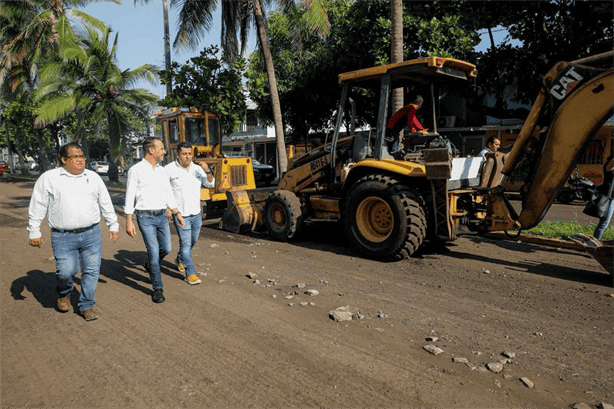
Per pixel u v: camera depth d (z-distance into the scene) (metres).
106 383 2.99
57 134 35.28
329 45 18.06
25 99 31.16
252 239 8.21
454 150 6.66
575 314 4.18
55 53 22.00
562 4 14.23
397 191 6.07
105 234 8.74
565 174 5.38
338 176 7.56
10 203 15.00
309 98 20.34
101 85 22.92
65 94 23.39
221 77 14.98
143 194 4.61
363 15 15.88
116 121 23.66
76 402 2.77
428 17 15.41
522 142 5.68
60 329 3.95
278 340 3.65
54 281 5.46
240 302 4.60
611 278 5.34
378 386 2.92
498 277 5.43
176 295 4.86
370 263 6.24
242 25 15.47
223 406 2.70
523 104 17.88
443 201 5.99
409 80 6.93
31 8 23.62
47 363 3.30
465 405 2.69
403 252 6.09
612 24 13.66
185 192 5.25
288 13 14.11
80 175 4.04
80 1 23.83
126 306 4.52
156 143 4.73
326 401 2.74
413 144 6.77
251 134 33.72
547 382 2.96
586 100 5.06
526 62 15.73
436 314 4.22
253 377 3.05
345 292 4.91
